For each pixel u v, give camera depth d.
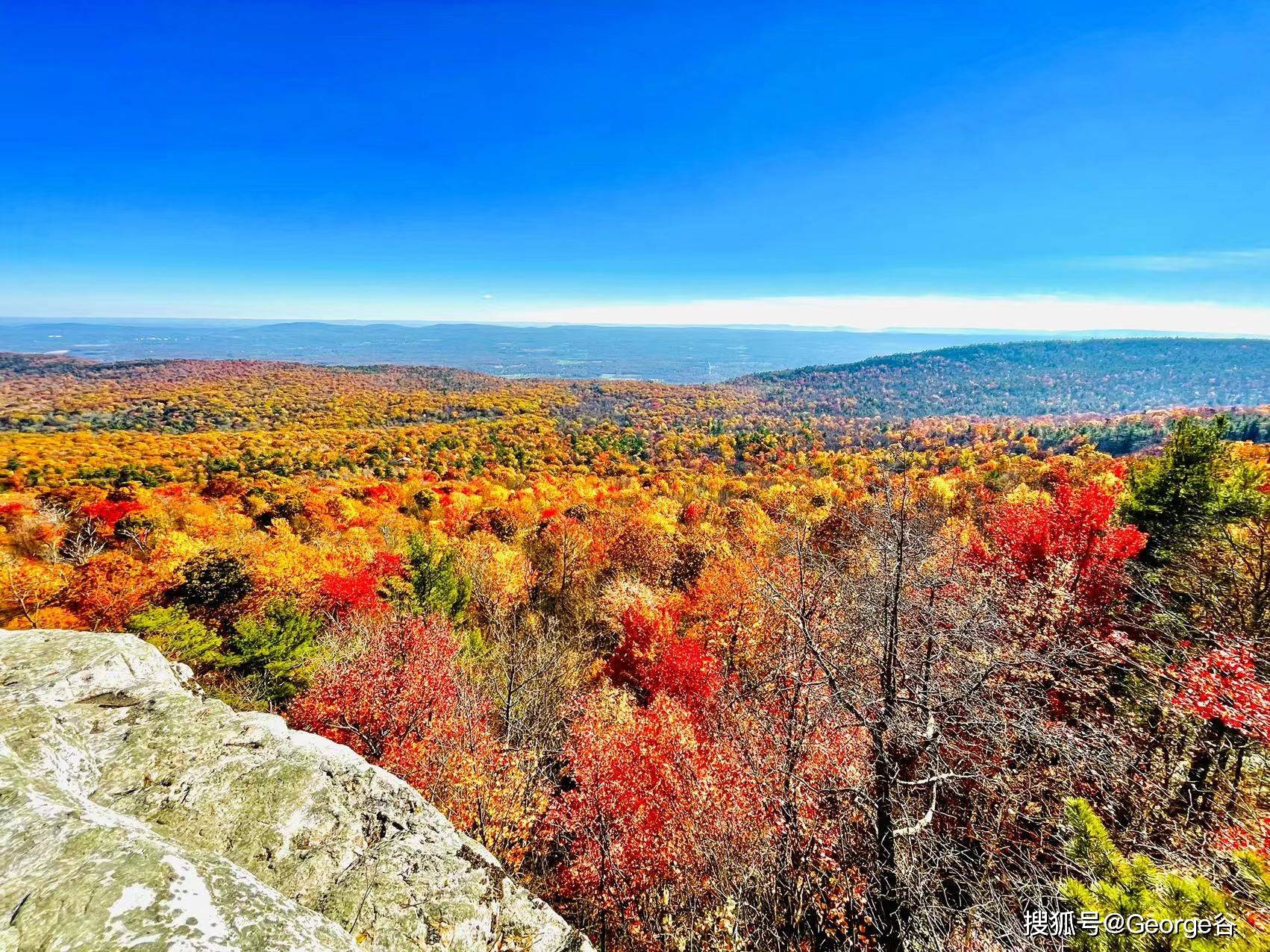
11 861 3.28
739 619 19.97
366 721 13.84
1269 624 11.28
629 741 12.77
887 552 8.21
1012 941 5.60
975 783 8.22
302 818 5.45
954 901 7.44
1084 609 13.66
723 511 48.28
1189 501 16.33
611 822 10.55
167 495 54.91
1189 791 8.78
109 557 23.98
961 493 42.81
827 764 9.26
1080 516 16.59
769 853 8.20
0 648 6.73
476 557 31.27
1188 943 4.18
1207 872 5.72
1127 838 7.78
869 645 8.61
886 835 7.20
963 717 7.80
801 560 10.34
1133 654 11.00
